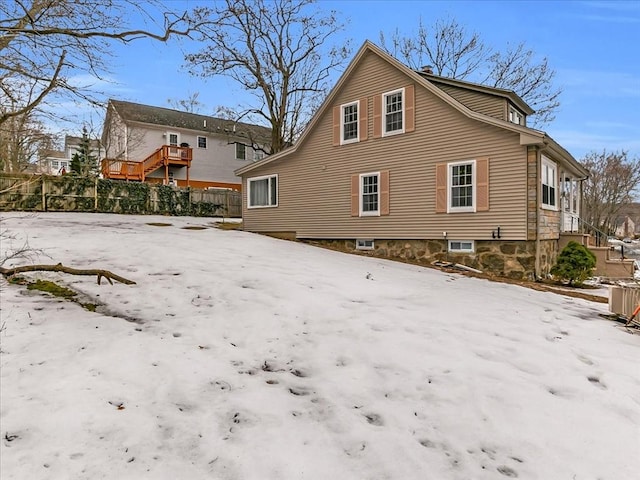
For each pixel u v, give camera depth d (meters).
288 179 15.77
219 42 20.34
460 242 11.70
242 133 28.78
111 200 20.20
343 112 14.22
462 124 11.48
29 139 7.77
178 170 28.31
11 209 17.34
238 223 20.05
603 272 12.24
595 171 33.22
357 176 13.82
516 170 10.61
